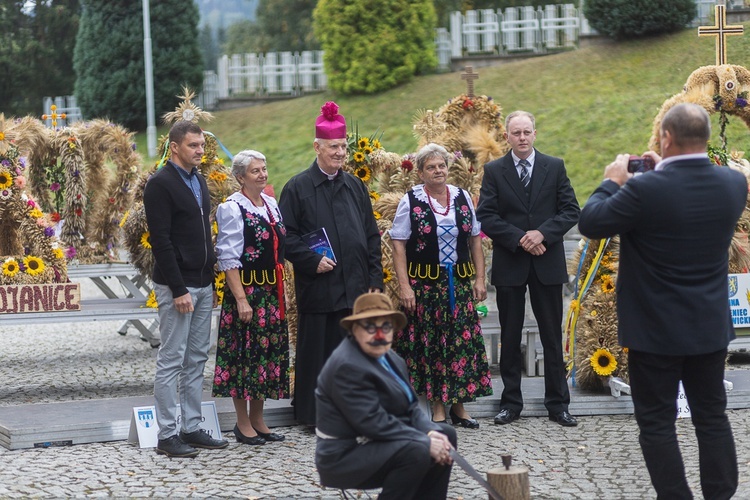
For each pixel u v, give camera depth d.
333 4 21.56
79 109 25.39
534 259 6.44
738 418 6.48
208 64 54.00
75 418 6.31
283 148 20.19
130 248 7.86
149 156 21.50
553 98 18.88
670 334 4.38
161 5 23.45
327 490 5.10
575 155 16.84
